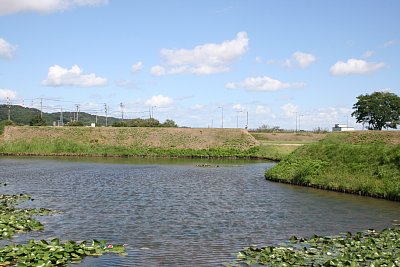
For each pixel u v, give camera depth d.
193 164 67.44
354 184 35.03
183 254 17.52
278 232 21.73
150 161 72.81
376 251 17.48
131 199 31.64
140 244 19.02
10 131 93.81
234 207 28.75
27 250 16.55
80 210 26.88
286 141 107.88
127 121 126.25
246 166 64.38
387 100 108.75
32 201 30.06
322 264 15.85
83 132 94.44
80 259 16.50
